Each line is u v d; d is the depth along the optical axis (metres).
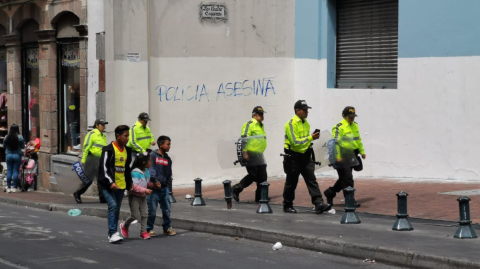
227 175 17.75
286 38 18.33
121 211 13.13
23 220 13.19
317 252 9.55
